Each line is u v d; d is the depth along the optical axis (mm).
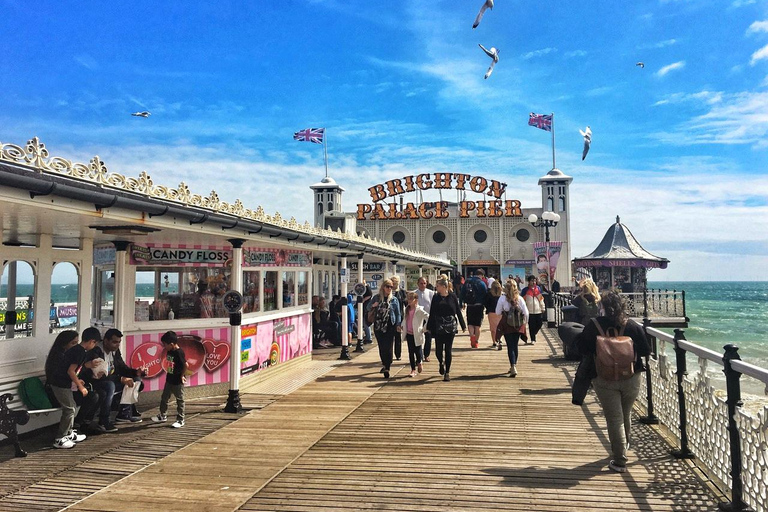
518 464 5102
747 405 11125
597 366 4883
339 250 12016
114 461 5441
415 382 9273
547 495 4348
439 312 9336
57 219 5273
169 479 4887
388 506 4184
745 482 3908
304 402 7930
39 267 7055
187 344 8266
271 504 4281
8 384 6559
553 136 45875
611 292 5051
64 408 6051
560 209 45219
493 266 46219
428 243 46844
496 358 11797
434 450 5574
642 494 4344
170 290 8281
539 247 20188
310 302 11836
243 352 8805
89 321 7848
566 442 5777
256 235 8102
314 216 50438
